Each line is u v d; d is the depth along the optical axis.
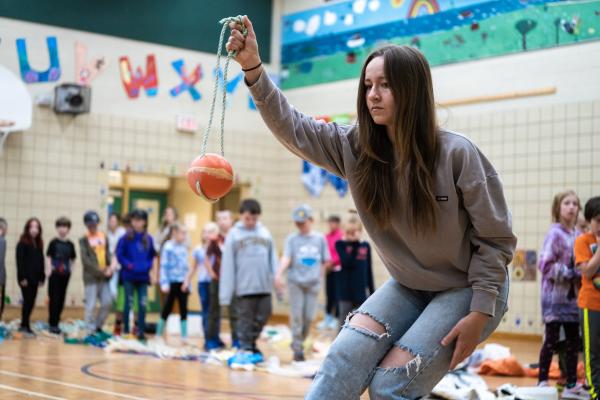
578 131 11.59
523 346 10.91
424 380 2.44
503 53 12.41
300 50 15.27
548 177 11.86
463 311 2.49
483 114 12.62
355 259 8.66
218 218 9.56
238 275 8.47
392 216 2.54
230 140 15.23
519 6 12.26
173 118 14.66
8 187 13.08
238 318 8.52
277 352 9.42
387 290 2.63
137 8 14.34
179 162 14.70
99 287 11.05
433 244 2.51
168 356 8.64
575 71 11.66
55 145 13.49
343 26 14.66
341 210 14.70
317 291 8.58
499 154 12.40
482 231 2.48
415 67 2.47
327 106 14.85
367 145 2.54
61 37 13.59
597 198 5.47
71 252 11.27
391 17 13.91
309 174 15.24
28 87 13.31
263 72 2.59
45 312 12.98
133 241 10.70
